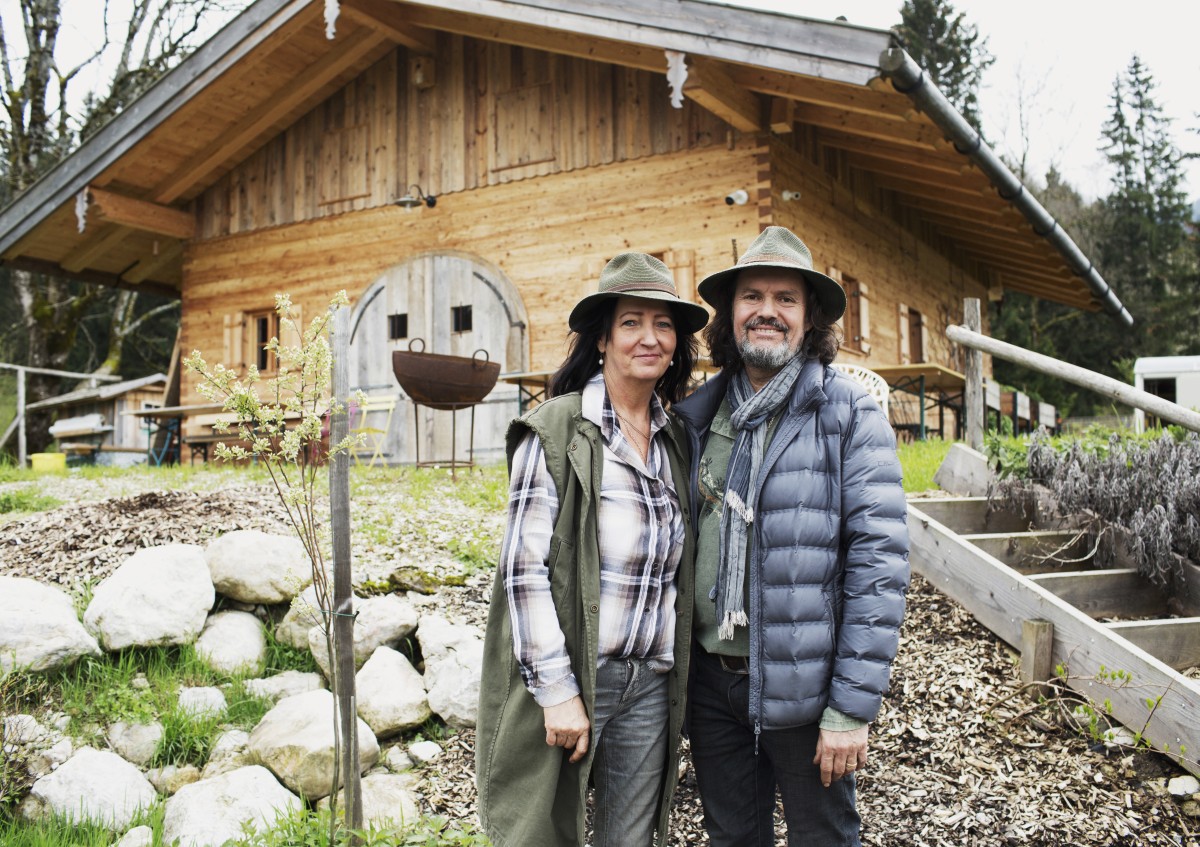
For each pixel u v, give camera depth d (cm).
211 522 563
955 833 321
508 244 1098
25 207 1227
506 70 1116
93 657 414
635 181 1026
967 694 388
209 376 297
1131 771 340
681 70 829
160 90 1131
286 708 385
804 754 261
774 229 279
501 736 248
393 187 1182
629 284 263
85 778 347
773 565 255
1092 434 542
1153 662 348
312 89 1184
